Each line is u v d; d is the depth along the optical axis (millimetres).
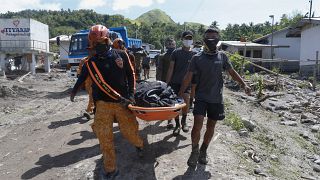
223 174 5910
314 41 31266
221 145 7344
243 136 8531
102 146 5434
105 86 5289
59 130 8906
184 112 7844
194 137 5797
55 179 5902
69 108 12430
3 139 8461
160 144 7184
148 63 22016
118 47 7254
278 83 19297
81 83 5555
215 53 5715
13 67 36875
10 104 14125
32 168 6387
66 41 45750
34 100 15305
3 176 6121
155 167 6113
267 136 9227
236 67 21359
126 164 6234
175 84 7438
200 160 6195
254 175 6098
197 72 5707
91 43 5348
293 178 6562
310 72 30234
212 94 5688
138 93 5938
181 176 5789
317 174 7375
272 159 7477
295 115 13109
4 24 35938
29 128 9383
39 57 41375
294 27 34219
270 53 40125
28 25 36000
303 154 8547
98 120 5406
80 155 6855
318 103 15539
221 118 5820
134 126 5727
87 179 5832
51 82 25188
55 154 7027
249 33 74375
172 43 8336
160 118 5840
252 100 14969
